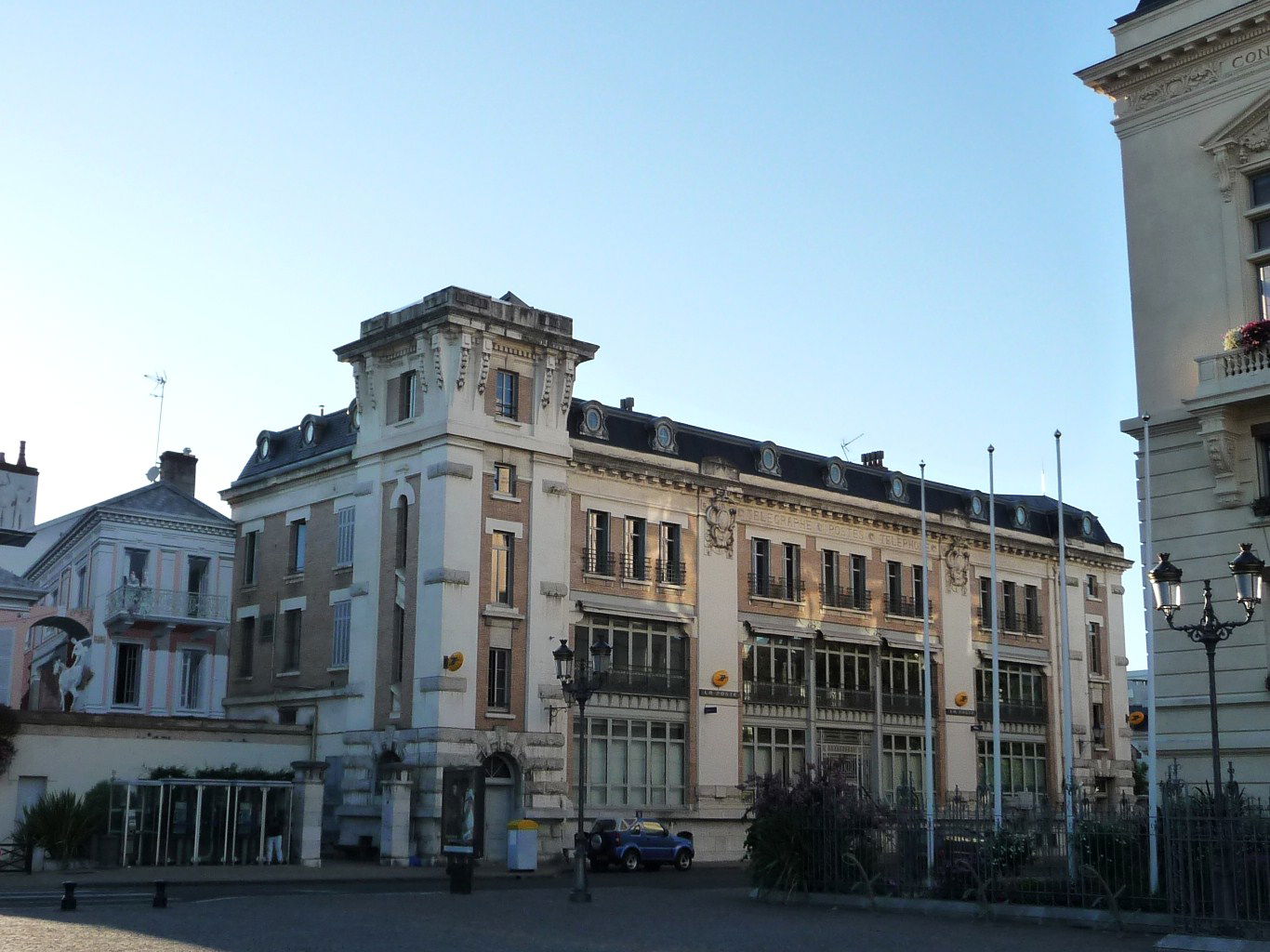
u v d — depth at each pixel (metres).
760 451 49.62
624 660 43.44
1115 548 62.19
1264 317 25.25
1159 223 26.89
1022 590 57.91
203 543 48.81
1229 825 18.50
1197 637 21.81
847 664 50.53
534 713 40.38
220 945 16.95
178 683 47.47
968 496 57.50
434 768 37.81
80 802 33.69
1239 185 25.78
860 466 53.69
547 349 42.44
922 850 23.39
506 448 41.25
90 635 45.84
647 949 17.34
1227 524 25.23
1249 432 25.08
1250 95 25.73
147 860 33.66
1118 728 60.34
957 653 54.22
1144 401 26.62
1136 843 21.06
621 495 44.44
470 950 16.88
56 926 18.59
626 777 42.62
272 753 40.00
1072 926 20.22
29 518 45.44
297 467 46.38
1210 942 17.39
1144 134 27.38
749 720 46.72
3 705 33.78
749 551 48.03
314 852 36.03
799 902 24.34
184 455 53.28
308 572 45.50
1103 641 61.00
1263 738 24.19
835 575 50.75
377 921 20.39
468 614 39.47
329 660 43.50
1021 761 55.75
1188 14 26.64
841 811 24.41
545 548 41.66
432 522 39.88
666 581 45.09
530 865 34.66
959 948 17.53
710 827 44.62
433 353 40.69
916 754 52.00
